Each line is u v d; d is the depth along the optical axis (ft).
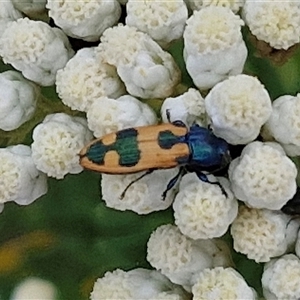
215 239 0.34
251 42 0.35
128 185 0.33
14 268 0.37
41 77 0.35
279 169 0.32
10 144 0.36
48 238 0.37
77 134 0.34
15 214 0.37
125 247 0.37
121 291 0.34
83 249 0.37
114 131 0.33
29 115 0.35
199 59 0.33
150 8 0.34
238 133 0.32
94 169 0.33
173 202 0.33
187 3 0.35
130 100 0.33
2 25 0.35
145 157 0.32
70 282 0.37
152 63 0.33
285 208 0.33
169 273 0.34
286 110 0.33
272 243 0.33
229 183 0.33
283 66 0.35
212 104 0.32
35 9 0.36
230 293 0.33
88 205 0.37
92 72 0.34
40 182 0.35
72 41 0.35
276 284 0.33
